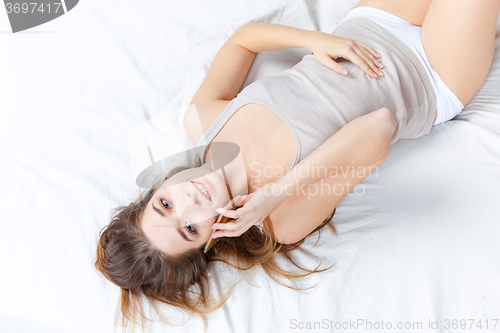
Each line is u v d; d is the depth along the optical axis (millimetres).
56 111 1479
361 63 1132
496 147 1210
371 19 1290
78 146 1398
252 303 1132
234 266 1191
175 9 1634
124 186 1317
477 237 1092
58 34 1645
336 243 1175
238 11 1595
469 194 1160
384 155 1066
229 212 1005
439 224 1129
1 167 1373
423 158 1254
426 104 1230
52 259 1215
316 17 1598
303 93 1148
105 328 1130
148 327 1122
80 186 1319
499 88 1309
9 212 1289
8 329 1146
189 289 1179
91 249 1229
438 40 1175
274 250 1201
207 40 1562
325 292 1104
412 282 1077
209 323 1113
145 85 1503
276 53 1501
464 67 1191
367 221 1187
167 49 1565
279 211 1165
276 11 1567
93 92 1509
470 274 1056
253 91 1162
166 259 1090
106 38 1604
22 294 1170
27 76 1574
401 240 1130
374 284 1094
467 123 1275
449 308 1034
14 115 1490
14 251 1229
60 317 1146
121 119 1436
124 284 1117
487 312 1011
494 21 1109
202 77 1492
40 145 1413
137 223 1109
